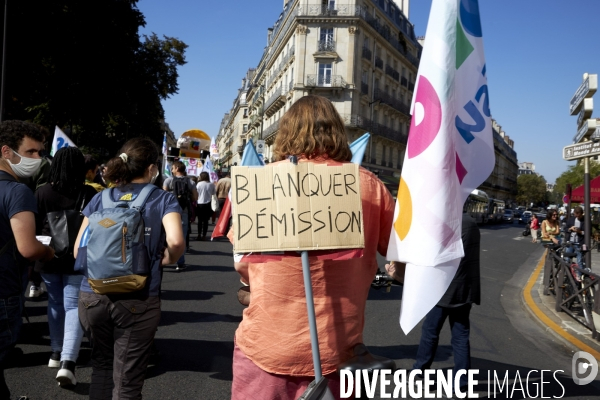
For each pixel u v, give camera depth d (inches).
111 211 101.7
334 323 70.1
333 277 70.6
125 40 936.3
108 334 104.6
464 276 148.1
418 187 84.3
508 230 1652.3
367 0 1626.5
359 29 1572.3
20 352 169.5
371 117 1700.3
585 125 255.0
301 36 1558.8
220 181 561.0
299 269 69.6
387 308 272.7
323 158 74.4
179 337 199.2
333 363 69.8
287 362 69.8
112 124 1117.7
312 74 1558.8
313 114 75.4
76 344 143.1
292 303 69.9
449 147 84.3
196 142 836.6
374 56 1686.8
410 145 87.3
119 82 952.9
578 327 262.5
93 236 99.7
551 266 353.7
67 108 965.2
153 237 104.7
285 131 76.7
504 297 359.9
